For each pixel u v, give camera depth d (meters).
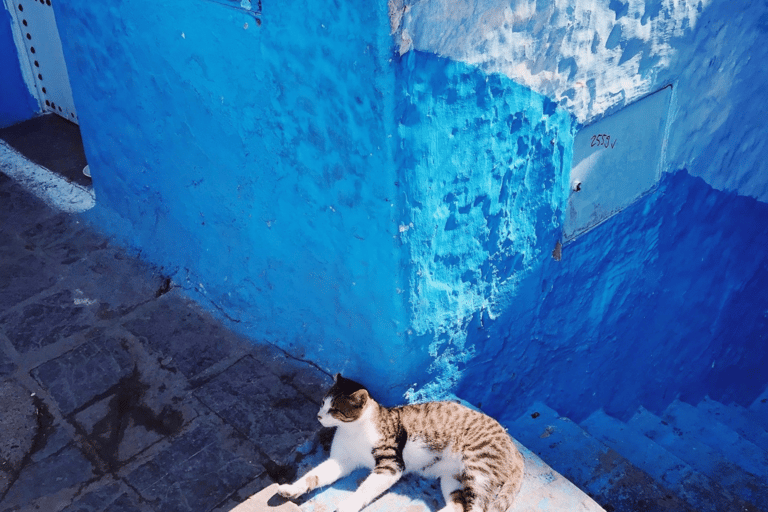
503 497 3.17
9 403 3.90
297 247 3.81
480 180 3.42
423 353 3.72
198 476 3.48
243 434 3.71
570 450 4.28
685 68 4.32
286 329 4.22
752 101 5.05
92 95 4.73
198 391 3.98
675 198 4.91
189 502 3.35
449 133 3.13
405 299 3.39
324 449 3.62
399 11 2.64
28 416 3.82
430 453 3.39
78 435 3.72
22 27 6.20
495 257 3.79
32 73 6.46
